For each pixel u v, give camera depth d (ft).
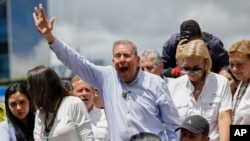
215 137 20.53
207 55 20.35
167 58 27.02
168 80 22.38
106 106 20.22
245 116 20.21
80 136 19.75
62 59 20.62
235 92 21.67
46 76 19.52
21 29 125.59
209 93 20.81
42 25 20.45
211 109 20.65
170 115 19.99
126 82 19.95
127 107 19.66
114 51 19.66
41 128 19.86
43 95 19.45
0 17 145.07
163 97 19.81
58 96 19.84
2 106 23.75
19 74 126.41
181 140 18.69
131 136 17.97
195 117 18.69
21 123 21.34
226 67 24.16
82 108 19.90
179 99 21.29
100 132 23.00
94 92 24.56
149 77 20.02
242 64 19.94
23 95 21.06
